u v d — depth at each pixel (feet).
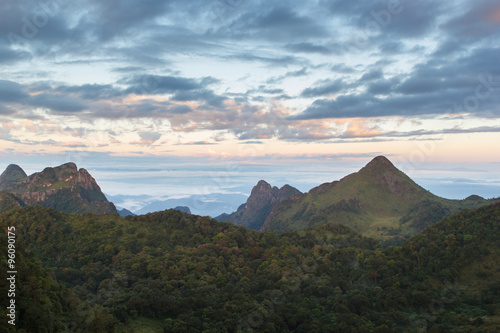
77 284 357.00
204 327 297.53
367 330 292.81
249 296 351.46
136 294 324.39
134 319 304.09
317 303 346.13
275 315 319.06
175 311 318.65
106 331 260.83
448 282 353.51
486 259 362.53
